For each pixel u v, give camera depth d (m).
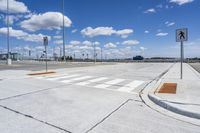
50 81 12.69
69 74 17.61
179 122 5.16
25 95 8.20
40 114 5.66
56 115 5.59
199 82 11.59
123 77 15.59
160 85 10.52
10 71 19.61
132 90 9.70
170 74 17.78
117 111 6.03
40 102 7.04
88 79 13.98
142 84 11.72
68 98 7.73
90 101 7.27
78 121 5.12
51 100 7.36
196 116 5.51
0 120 5.14
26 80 13.08
